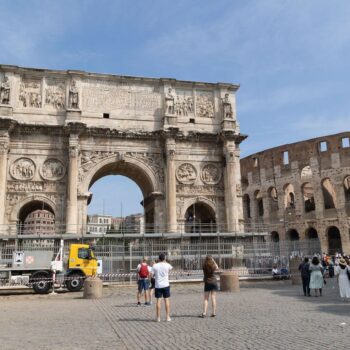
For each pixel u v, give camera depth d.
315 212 71.00
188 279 38.34
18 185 42.69
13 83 44.06
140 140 46.50
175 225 44.38
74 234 40.50
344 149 69.38
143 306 22.30
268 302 22.19
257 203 82.00
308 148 73.50
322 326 13.90
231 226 45.94
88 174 44.25
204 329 13.87
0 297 30.16
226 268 44.31
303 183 73.50
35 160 43.53
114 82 47.25
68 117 43.88
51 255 33.56
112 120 46.28
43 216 113.81
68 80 46.06
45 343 12.20
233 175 47.09
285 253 45.50
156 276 16.33
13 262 32.94
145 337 12.77
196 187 47.44
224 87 50.31
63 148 44.41
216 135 48.53
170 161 45.66
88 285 28.33
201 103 49.62
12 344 12.16
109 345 11.67
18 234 41.16
